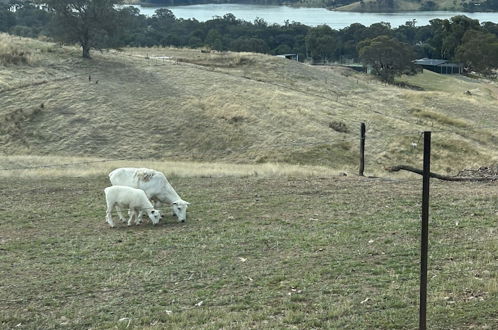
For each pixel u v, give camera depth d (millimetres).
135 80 60188
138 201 18578
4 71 57969
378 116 55500
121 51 77625
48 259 15641
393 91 72875
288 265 14508
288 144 46000
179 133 48031
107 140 46281
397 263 14258
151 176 19547
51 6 67500
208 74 65312
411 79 108500
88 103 52000
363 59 108188
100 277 14070
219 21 141125
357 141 47438
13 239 17641
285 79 72312
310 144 46000
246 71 73812
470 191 22391
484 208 19422
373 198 21562
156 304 12344
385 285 12820
